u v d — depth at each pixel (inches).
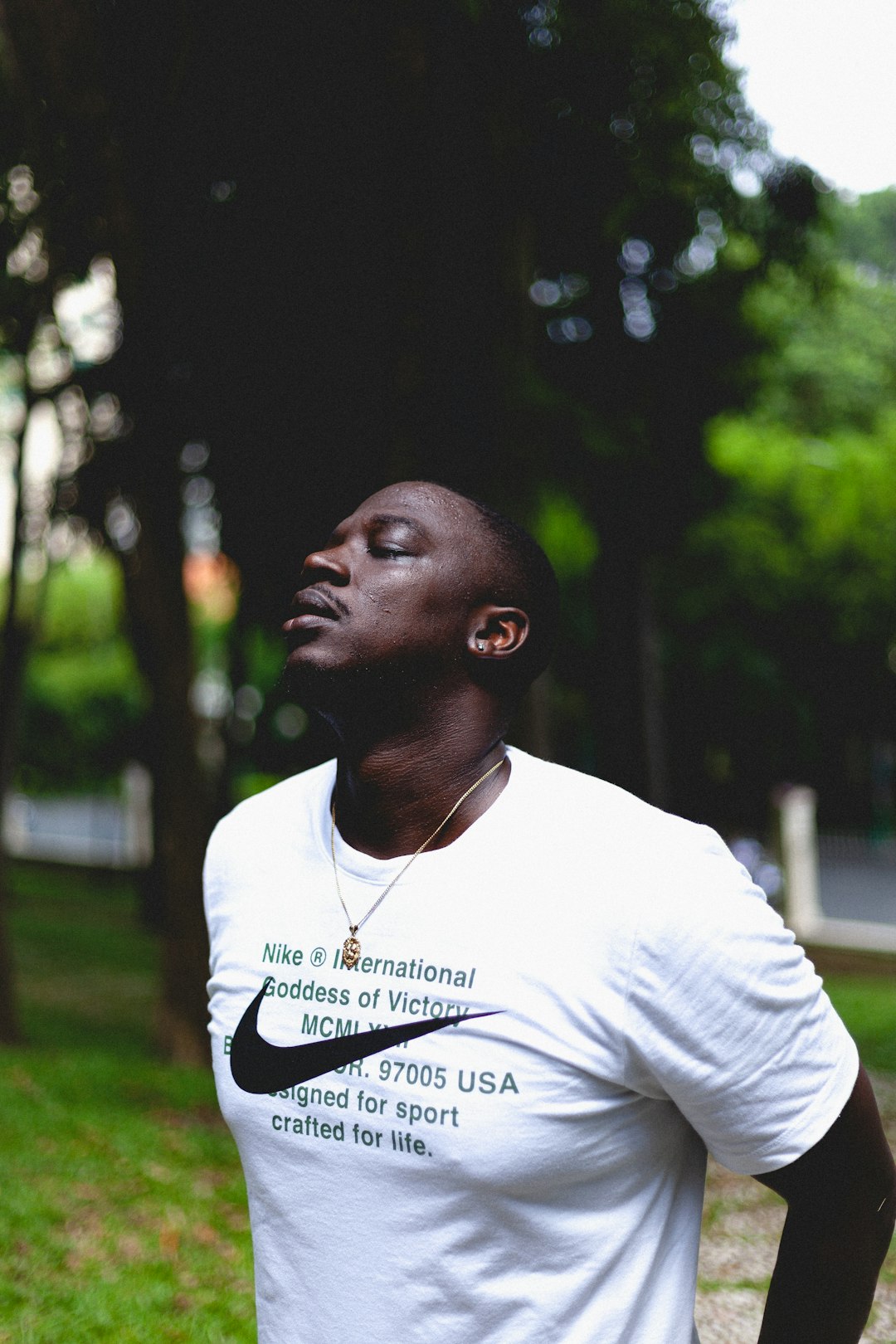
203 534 393.4
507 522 55.0
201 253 299.4
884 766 984.3
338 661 51.0
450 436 289.0
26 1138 207.3
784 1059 46.0
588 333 362.3
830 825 997.2
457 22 266.5
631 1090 46.9
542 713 331.3
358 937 48.9
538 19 270.8
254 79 277.6
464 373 288.7
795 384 831.1
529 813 49.3
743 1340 132.1
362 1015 47.8
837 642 845.8
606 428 320.8
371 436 302.7
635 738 442.3
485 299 292.0
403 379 289.0
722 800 919.0
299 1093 48.2
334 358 302.2
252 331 307.7
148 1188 187.0
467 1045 45.8
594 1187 46.9
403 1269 45.8
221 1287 147.0
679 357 380.5
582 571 652.1
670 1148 49.1
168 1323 133.1
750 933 45.9
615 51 274.2
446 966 46.9
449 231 282.2
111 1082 261.4
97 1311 135.0
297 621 52.2
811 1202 48.0
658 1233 48.4
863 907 600.7
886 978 482.0
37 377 338.6
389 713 51.6
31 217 278.7
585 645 714.8
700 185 306.0
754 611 788.6
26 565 374.3
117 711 1103.6
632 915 45.7
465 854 48.8
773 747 882.1
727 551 675.4
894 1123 226.8
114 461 327.3
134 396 293.9
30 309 305.7
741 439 735.7
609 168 303.7
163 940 310.3
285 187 289.6
